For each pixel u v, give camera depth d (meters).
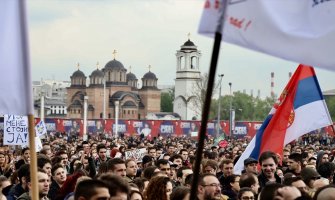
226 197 15.57
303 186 13.66
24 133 26.83
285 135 20.02
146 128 123.81
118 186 10.82
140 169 25.11
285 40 8.34
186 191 12.43
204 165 19.22
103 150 27.02
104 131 126.19
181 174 19.39
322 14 8.57
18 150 32.81
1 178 17.22
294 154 19.94
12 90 10.12
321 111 20.06
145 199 13.60
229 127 121.38
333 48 8.53
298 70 19.92
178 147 42.84
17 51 10.12
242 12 8.16
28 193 15.22
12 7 10.11
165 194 13.49
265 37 8.27
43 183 14.99
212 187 12.62
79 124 126.94
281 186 10.65
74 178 14.80
